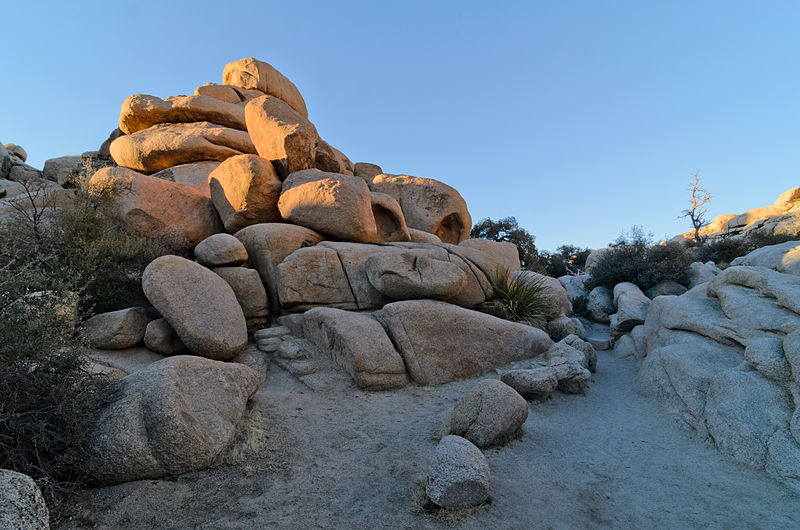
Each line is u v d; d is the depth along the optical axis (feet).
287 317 29.55
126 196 32.96
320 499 13.48
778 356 17.28
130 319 23.86
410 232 44.11
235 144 51.93
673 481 14.78
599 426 19.76
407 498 13.56
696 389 19.86
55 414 13.00
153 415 14.08
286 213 35.55
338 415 20.16
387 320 26.16
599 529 12.21
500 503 13.29
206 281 25.13
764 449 15.25
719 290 25.45
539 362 27.53
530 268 53.88
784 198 108.99
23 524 9.52
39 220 28.27
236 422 16.75
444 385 24.66
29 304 14.15
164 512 12.52
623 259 49.80
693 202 96.43
